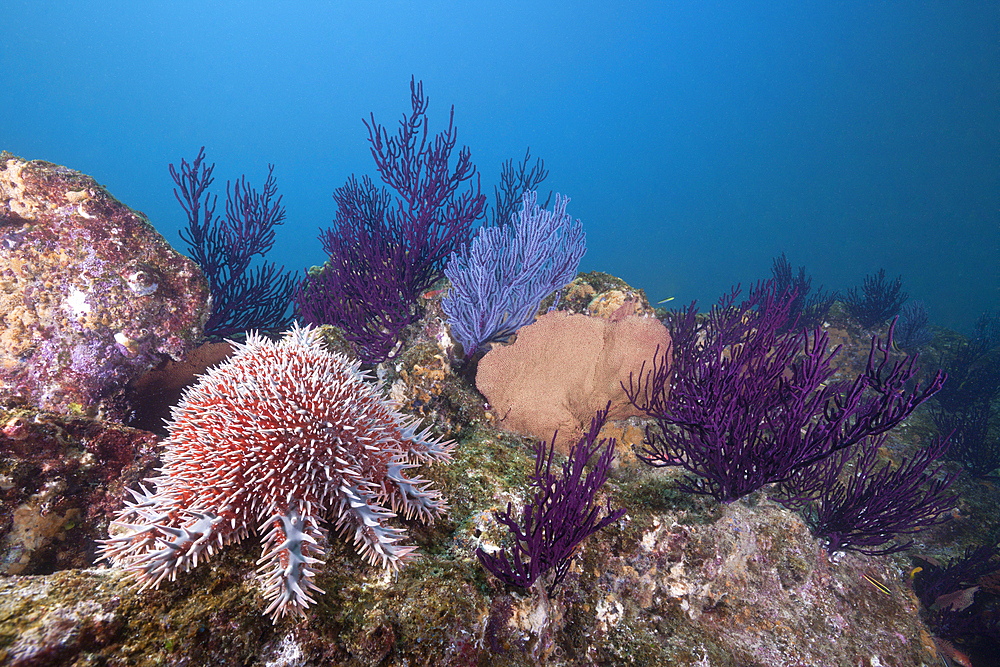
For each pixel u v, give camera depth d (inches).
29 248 18.8
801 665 15.2
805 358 15.2
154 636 8.5
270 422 10.0
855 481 17.9
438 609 10.4
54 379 18.4
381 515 10.7
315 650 9.0
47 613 8.3
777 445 15.0
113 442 14.7
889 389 13.6
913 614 18.1
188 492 10.0
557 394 18.7
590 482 12.9
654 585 15.3
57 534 13.5
